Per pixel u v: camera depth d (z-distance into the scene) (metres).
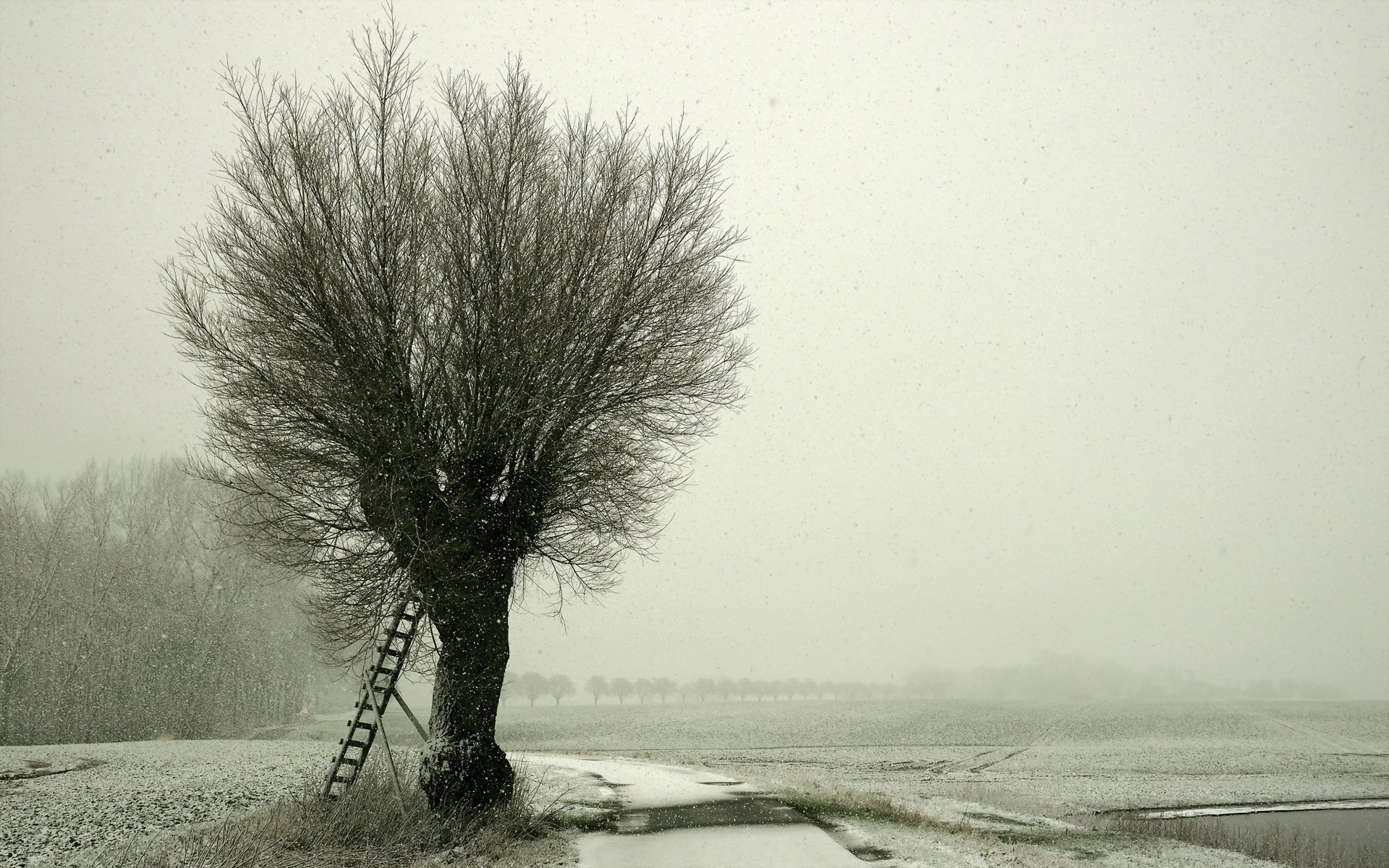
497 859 11.25
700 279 14.53
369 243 12.54
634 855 11.66
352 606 13.16
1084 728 71.12
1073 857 14.23
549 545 14.58
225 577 51.72
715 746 58.38
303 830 11.48
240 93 12.65
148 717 48.53
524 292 12.84
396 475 12.59
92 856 11.16
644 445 15.05
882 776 35.94
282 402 12.54
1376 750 54.53
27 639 46.28
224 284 12.71
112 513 52.09
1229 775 41.06
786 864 11.38
